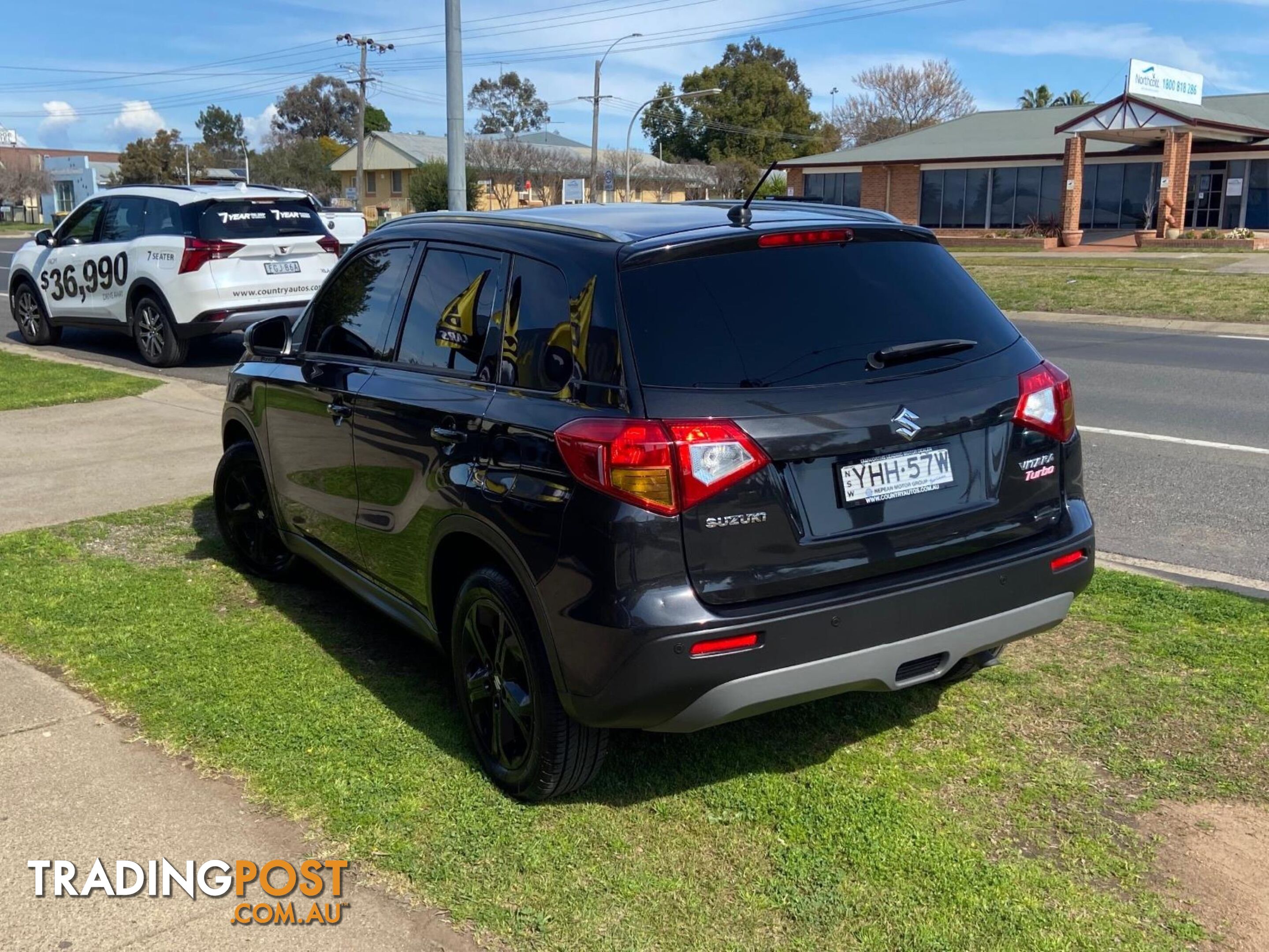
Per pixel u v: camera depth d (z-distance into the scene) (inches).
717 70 3294.8
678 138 3388.3
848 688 127.6
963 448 134.0
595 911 117.3
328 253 526.3
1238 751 147.1
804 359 126.7
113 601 208.2
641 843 129.3
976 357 138.1
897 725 156.5
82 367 495.2
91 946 114.0
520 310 138.2
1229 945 111.3
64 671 176.4
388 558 164.1
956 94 3024.1
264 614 202.2
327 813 135.5
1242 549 232.5
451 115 586.6
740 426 119.4
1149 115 1378.0
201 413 394.9
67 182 3577.8
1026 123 1813.5
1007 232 1567.4
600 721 123.0
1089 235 1546.5
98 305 536.7
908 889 120.3
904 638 128.3
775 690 122.1
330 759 148.2
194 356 553.6
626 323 123.1
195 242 486.0
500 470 131.9
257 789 140.9
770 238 132.8
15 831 132.8
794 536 122.9
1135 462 310.8
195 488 293.6
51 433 361.1
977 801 137.1
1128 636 184.1
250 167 3348.9
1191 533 243.9
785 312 129.3
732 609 119.9
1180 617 191.5
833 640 123.5
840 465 125.4
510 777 138.6
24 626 195.3
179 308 490.9
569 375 127.0
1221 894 119.0
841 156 1788.9
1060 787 139.6
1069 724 155.6
